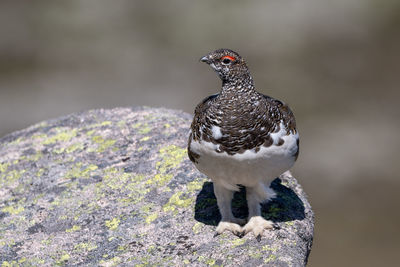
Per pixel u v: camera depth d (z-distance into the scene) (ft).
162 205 22.07
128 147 25.93
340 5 89.45
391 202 52.85
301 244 19.72
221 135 17.98
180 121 27.61
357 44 81.87
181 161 24.23
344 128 64.03
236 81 18.20
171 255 19.57
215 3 90.38
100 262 19.84
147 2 92.58
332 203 53.16
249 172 18.38
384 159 58.49
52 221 22.17
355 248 47.55
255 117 17.92
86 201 22.98
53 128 28.45
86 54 82.48
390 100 70.03
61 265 19.97
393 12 87.35
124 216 21.83
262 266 18.20
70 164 25.45
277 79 74.74
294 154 18.62
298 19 86.17
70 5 92.99
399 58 77.36
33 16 91.04
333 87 73.05
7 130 67.31
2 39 85.56
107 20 89.71
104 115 28.99
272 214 20.81
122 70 78.02
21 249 20.90
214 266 18.62
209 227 20.52
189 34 84.79
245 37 83.15
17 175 25.23
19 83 76.74
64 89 74.95
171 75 76.48
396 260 45.62
